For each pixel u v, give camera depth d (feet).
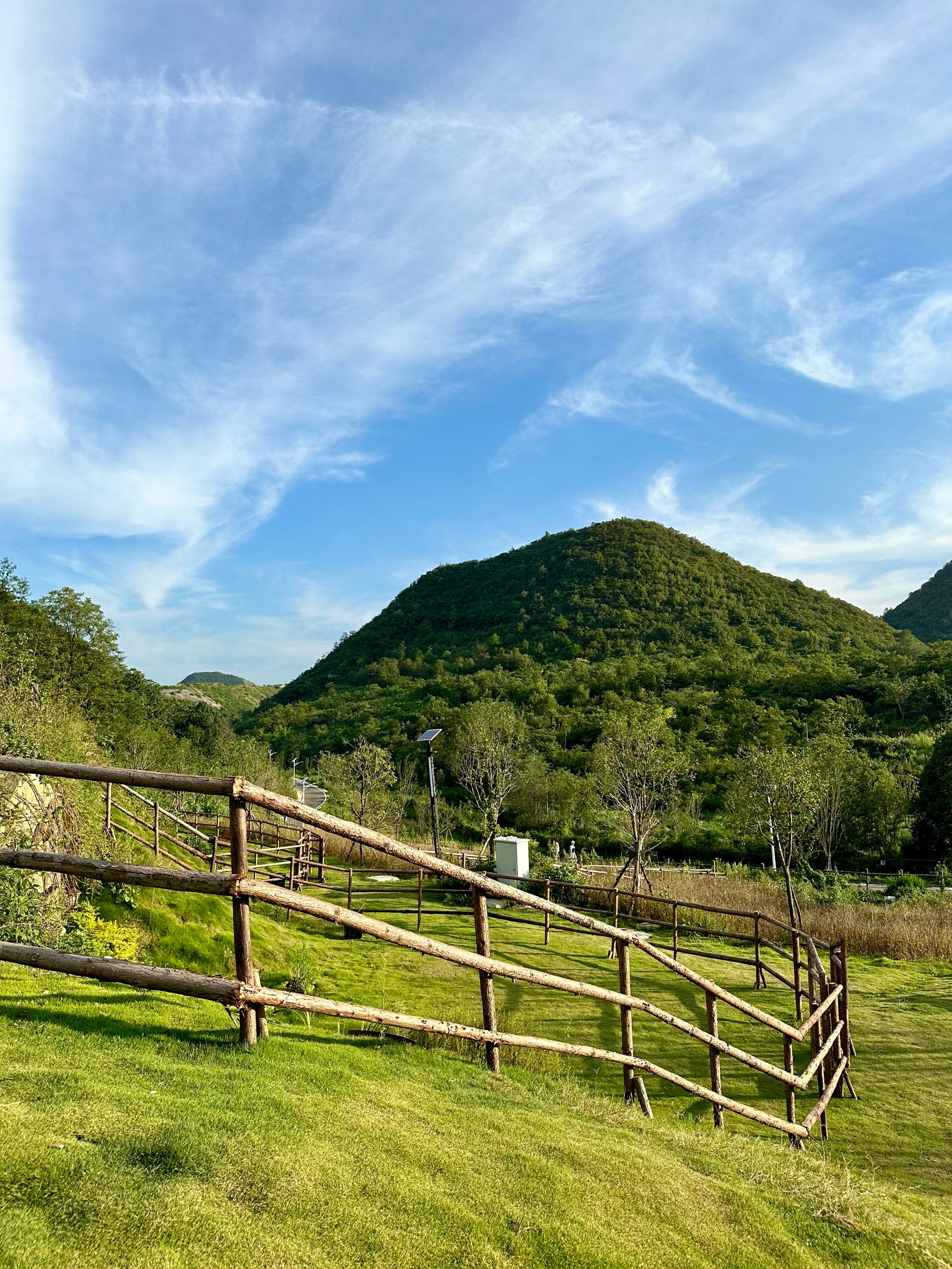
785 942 42.19
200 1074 9.02
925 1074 23.67
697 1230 8.86
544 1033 23.17
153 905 26.63
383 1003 23.81
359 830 10.69
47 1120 7.13
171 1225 6.10
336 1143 8.16
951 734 100.68
